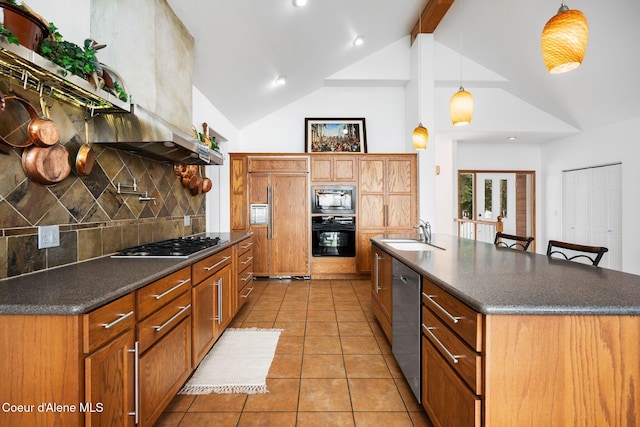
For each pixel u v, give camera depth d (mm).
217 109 4039
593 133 5223
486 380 1009
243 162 4547
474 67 4961
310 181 4566
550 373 1009
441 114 5305
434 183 4535
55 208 1512
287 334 2670
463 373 1145
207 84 3387
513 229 6957
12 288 1158
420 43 4523
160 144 1843
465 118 2320
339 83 5035
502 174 6883
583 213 5488
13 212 1300
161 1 2047
